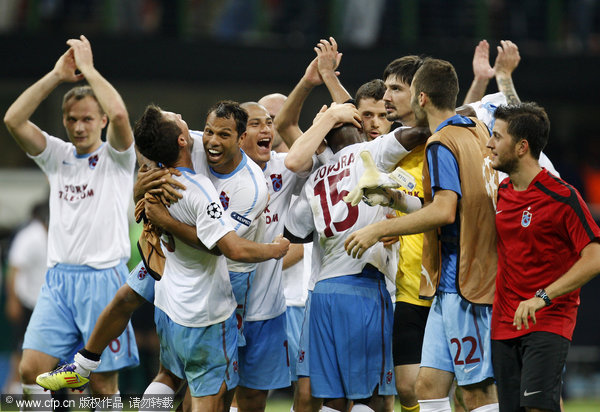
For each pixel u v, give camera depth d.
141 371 37.88
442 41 55.66
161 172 16.27
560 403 15.41
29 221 36.34
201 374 17.17
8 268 36.91
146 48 50.19
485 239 16.19
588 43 55.34
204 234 16.02
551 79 53.00
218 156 16.97
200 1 54.91
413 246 18.31
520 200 15.77
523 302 15.16
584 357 43.66
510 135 15.70
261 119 18.94
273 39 54.66
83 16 54.47
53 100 54.84
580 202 15.38
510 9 56.88
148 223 16.95
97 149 21.80
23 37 49.25
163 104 56.72
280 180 19.58
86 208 21.55
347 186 17.64
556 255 15.54
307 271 22.33
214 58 50.88
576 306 15.90
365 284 17.72
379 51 51.03
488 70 23.20
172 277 17.12
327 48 19.67
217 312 16.98
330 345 17.70
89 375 19.91
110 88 21.03
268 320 19.09
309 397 18.14
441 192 15.49
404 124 18.30
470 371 16.22
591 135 61.78
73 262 21.50
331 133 18.45
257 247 16.25
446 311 16.42
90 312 21.36
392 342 18.44
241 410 19.52
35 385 20.98
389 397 19.92
